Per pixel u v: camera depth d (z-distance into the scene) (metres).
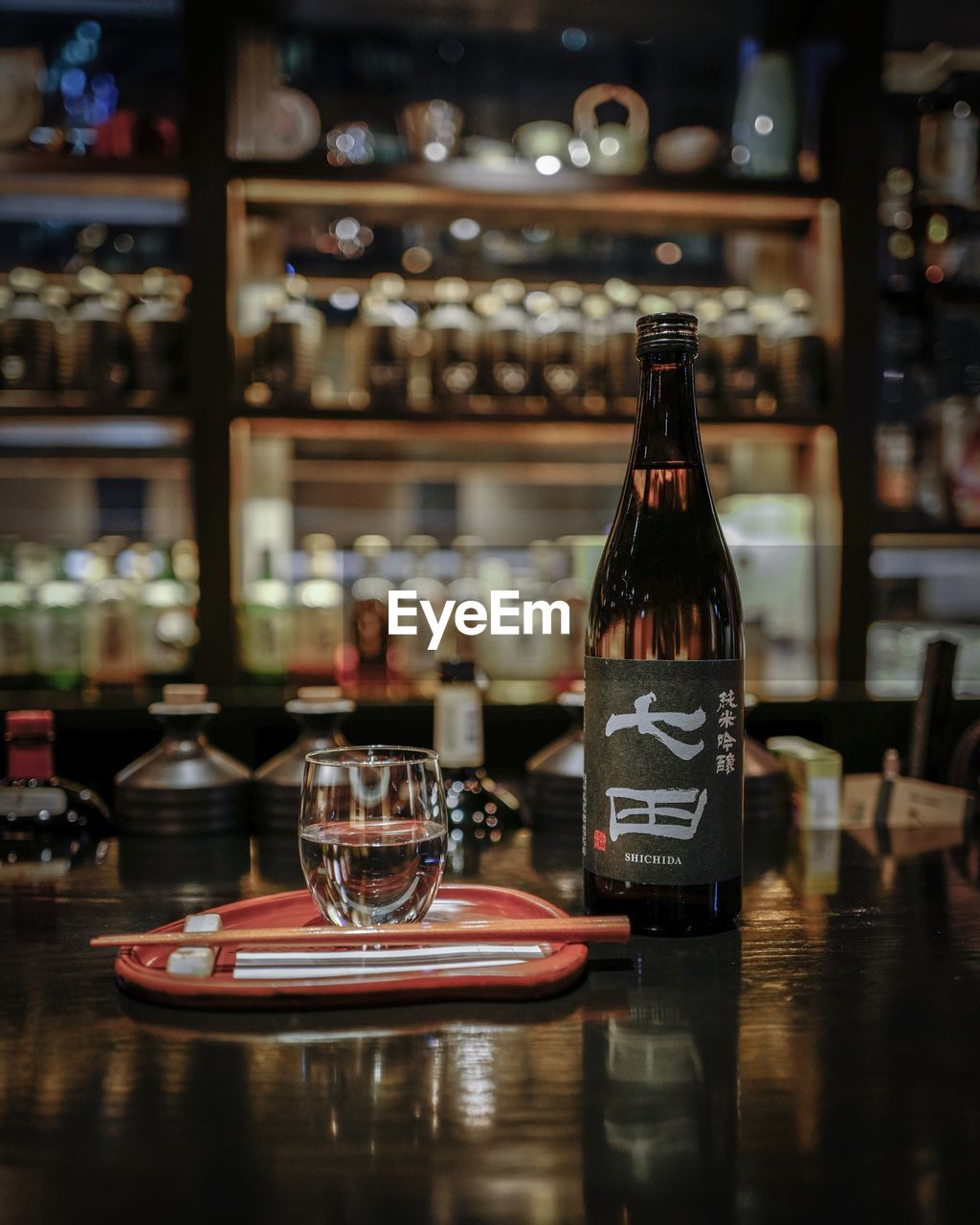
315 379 2.04
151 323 1.91
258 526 2.14
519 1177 0.37
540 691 1.97
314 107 2.06
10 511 2.29
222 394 1.88
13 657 1.95
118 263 2.24
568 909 0.74
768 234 2.18
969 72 2.18
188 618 1.97
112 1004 0.55
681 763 0.64
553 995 0.56
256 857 0.93
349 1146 0.40
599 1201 0.36
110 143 1.95
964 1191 0.37
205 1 1.86
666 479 0.72
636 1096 0.44
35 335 1.90
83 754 1.86
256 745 1.81
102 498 2.31
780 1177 0.38
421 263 2.24
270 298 2.05
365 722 1.78
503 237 2.26
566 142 2.11
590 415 1.96
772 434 2.07
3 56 1.94
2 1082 0.45
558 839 1.00
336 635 1.97
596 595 0.72
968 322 2.21
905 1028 0.52
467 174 1.93
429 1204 0.36
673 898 0.67
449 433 2.05
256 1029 0.51
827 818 1.04
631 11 2.07
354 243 2.23
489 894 0.69
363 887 0.61
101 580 2.00
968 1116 0.43
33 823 0.96
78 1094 0.44
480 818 1.05
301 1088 0.45
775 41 2.15
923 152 2.03
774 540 2.09
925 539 2.09
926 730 1.10
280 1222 0.34
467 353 1.98
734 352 2.01
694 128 2.17
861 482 1.99
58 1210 0.35
